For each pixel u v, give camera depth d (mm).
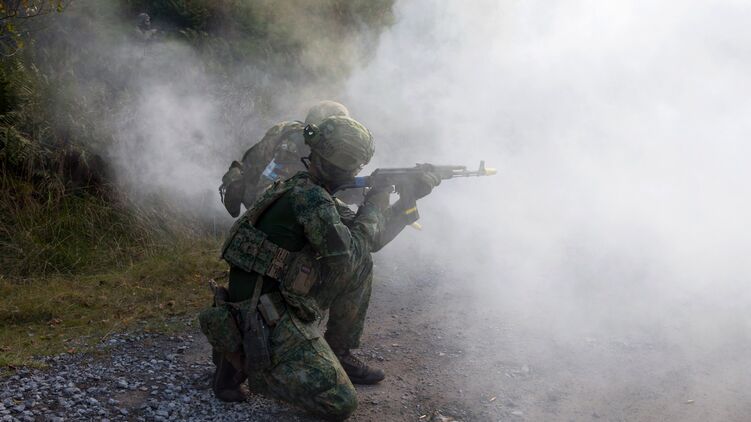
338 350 3486
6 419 3055
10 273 5281
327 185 3027
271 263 2883
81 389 3449
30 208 5711
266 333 2885
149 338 4211
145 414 3199
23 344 4129
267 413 3217
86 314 4660
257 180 3748
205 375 3621
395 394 3473
